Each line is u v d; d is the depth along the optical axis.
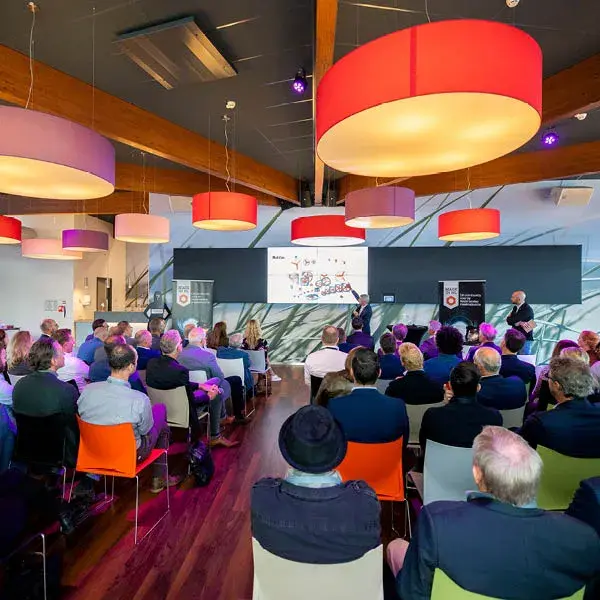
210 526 2.66
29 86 3.45
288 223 8.84
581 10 2.98
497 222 4.65
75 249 6.60
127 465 2.41
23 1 2.82
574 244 8.56
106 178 2.46
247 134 5.21
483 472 1.13
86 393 2.44
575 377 1.87
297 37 3.31
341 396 2.26
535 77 1.50
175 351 3.44
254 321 6.23
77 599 2.00
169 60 3.40
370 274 9.05
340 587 1.19
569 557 0.99
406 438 2.30
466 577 1.02
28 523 1.77
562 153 5.58
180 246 9.48
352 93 1.53
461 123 1.70
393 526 2.65
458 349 3.63
